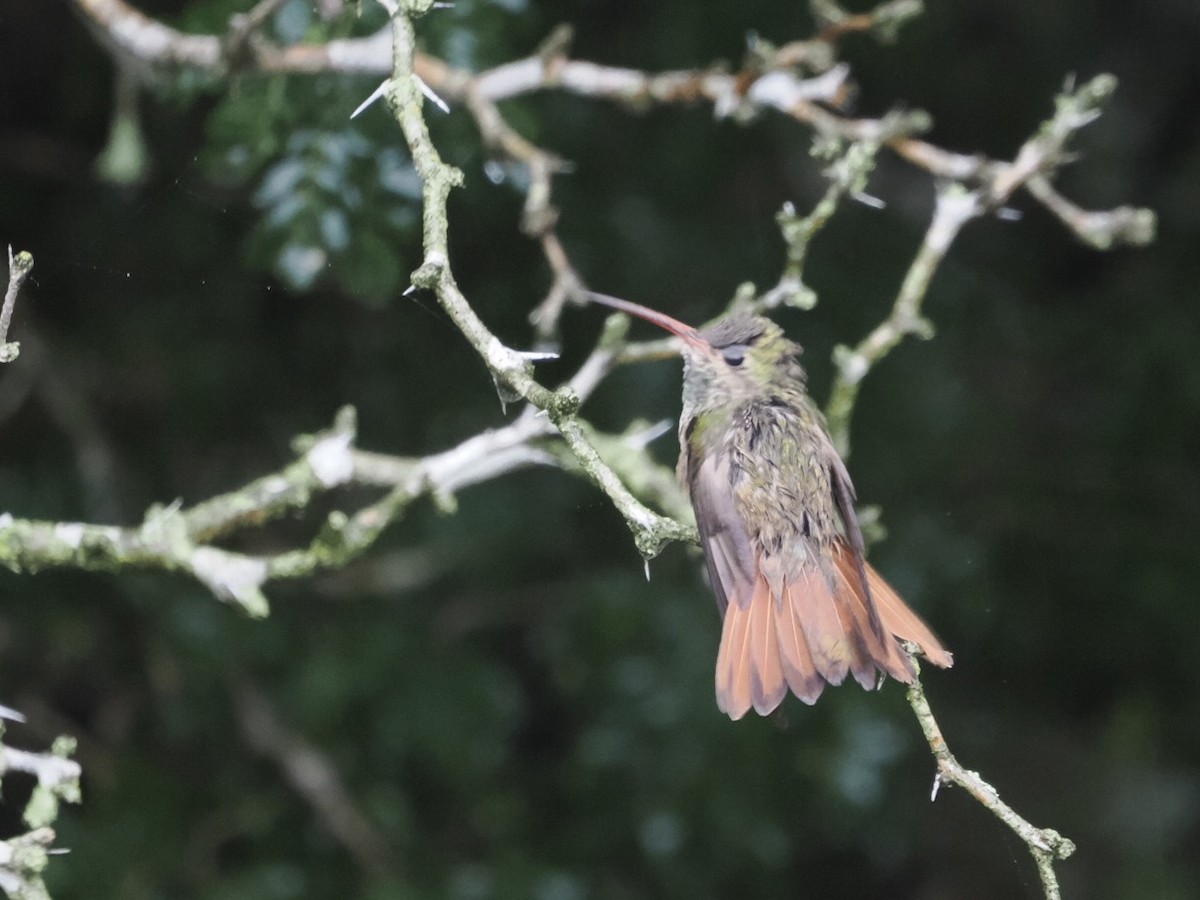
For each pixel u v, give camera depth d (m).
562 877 10.45
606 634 10.73
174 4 9.86
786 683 5.21
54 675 10.52
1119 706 13.04
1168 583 13.09
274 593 10.66
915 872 12.56
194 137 10.29
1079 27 13.75
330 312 11.12
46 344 10.48
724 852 10.59
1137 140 14.16
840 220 12.04
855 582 5.61
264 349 11.11
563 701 11.50
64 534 6.14
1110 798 12.70
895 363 11.95
